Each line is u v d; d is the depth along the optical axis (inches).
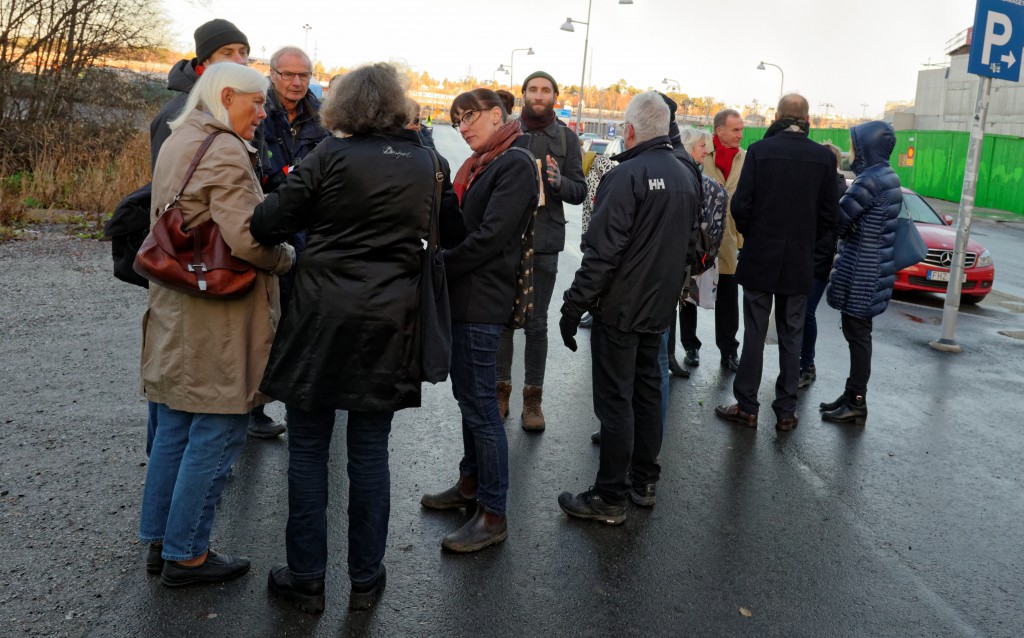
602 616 113.6
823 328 314.2
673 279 137.3
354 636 106.0
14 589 111.2
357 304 102.0
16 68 540.7
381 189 100.7
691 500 153.1
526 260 133.0
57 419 171.9
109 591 112.4
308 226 104.7
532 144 188.2
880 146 194.1
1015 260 570.3
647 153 137.6
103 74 580.7
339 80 103.5
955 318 283.6
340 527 135.6
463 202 131.3
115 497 139.2
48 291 287.3
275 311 114.4
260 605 111.7
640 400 146.0
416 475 157.3
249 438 169.6
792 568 129.3
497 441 130.0
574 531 138.3
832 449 182.9
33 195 470.6
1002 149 1034.1
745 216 185.6
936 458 180.2
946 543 140.4
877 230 192.1
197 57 133.9
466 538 129.3
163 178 106.9
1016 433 198.7
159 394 110.4
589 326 286.5
